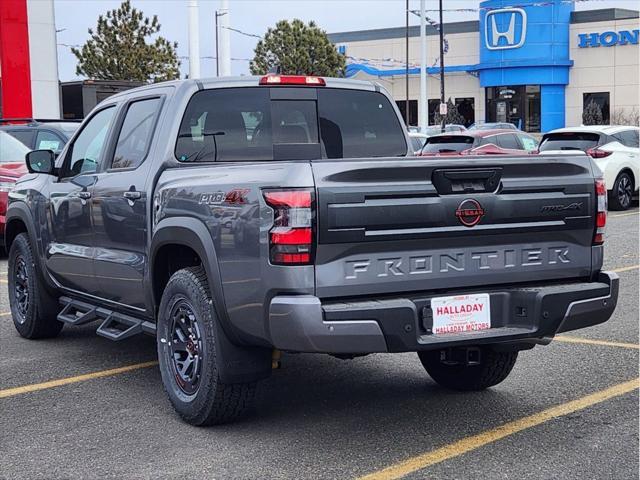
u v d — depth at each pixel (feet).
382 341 14.23
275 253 14.16
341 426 16.53
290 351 14.46
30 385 19.83
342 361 21.59
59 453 15.34
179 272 16.69
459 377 18.65
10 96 82.89
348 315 14.03
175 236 16.63
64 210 21.72
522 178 15.62
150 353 22.90
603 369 20.35
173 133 18.10
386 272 14.58
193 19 78.48
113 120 20.66
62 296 23.47
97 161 20.95
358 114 20.11
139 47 148.66
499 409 17.48
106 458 15.05
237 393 15.93
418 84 170.40
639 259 37.42
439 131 120.37
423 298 14.88
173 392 16.96
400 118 20.79
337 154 19.72
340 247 14.20
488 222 15.28
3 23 81.76
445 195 14.90
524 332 15.33
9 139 44.14
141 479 14.07
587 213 16.26
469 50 164.14
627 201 59.41
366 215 14.25
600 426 16.34
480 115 163.12
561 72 151.53
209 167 16.40
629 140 60.34
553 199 15.84
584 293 15.92
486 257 15.46
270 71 19.99
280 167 14.38
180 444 15.66
